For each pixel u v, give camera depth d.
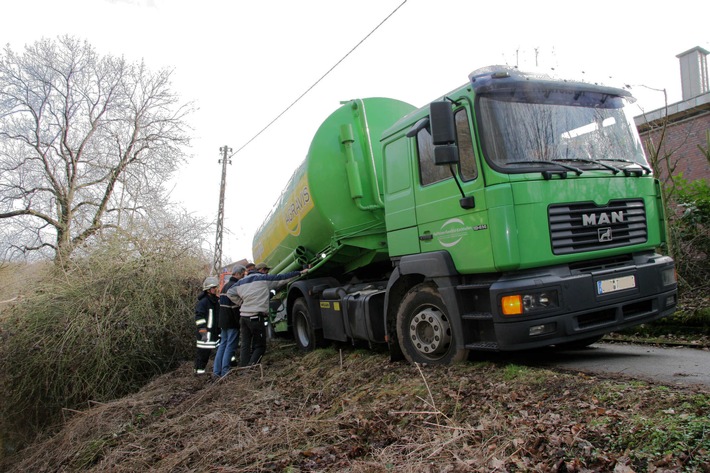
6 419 9.31
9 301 10.39
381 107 8.00
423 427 4.11
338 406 5.39
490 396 4.34
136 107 22.62
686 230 9.12
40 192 20.84
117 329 9.29
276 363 8.44
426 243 5.92
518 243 4.90
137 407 7.59
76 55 21.08
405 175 6.29
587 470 2.83
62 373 8.95
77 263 10.43
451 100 5.53
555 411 3.73
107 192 21.19
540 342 4.84
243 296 8.54
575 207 5.18
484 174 5.11
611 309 5.22
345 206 7.80
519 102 5.37
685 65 15.66
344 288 8.01
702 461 2.63
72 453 6.73
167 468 4.93
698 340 6.70
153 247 10.76
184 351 10.34
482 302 5.31
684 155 12.22
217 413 6.19
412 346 6.05
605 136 5.73
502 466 3.06
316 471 3.89
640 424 3.12
